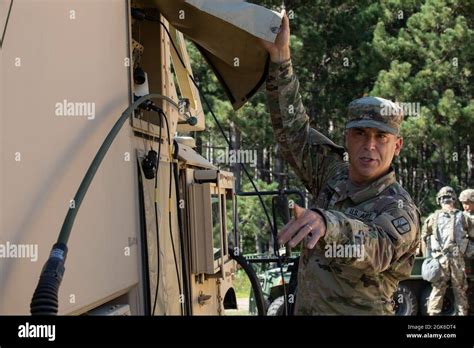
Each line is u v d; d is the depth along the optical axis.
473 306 9.78
